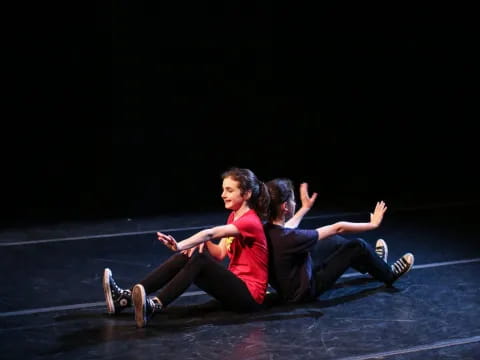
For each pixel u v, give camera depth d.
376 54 10.12
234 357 4.15
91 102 9.49
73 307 5.00
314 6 9.92
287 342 4.36
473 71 10.15
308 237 4.90
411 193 8.81
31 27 9.20
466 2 9.98
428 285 5.43
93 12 9.32
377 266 5.24
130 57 9.49
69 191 8.73
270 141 10.07
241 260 4.88
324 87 10.12
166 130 9.77
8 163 9.31
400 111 10.19
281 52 9.97
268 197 4.88
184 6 9.59
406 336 4.47
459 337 4.46
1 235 6.95
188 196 8.60
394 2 10.00
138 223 7.47
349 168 9.95
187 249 4.53
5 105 9.27
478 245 6.56
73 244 6.63
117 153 9.62
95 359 4.14
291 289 4.95
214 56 9.80
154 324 4.65
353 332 4.52
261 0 9.80
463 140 10.16
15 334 4.51
